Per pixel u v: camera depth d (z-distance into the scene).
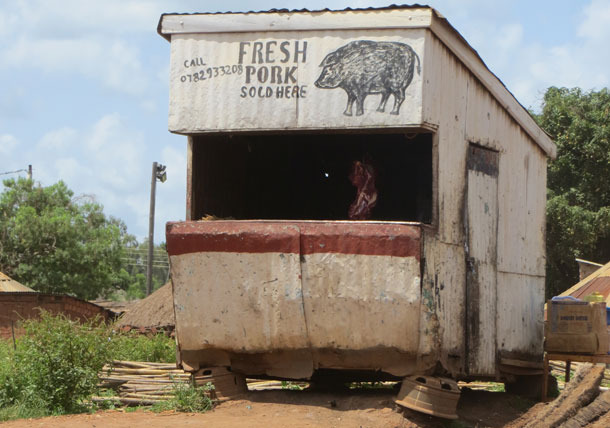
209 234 11.02
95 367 12.12
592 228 32.81
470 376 11.87
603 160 34.25
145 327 25.52
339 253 10.66
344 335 10.79
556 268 33.47
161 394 12.09
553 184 35.62
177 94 11.60
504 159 13.25
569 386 12.00
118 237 50.03
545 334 13.94
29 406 11.20
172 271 11.30
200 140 12.23
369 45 10.95
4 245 47.97
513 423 11.56
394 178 15.87
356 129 11.01
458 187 11.77
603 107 35.50
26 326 12.75
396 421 10.36
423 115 10.73
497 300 12.78
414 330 10.59
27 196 53.06
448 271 11.32
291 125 11.15
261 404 11.05
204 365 11.56
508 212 13.30
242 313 11.03
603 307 13.66
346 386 13.27
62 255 47.38
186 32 11.57
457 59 11.81
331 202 16.36
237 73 11.38
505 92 13.12
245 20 11.34
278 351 11.11
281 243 10.79
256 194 14.74
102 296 59.34
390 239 10.52
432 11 10.71
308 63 11.16
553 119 35.72
